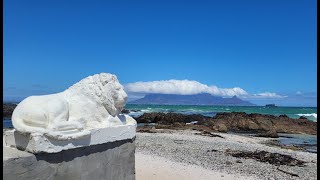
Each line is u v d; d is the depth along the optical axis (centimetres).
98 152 644
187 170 1132
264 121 3588
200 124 3625
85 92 657
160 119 4316
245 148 1853
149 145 1781
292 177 1195
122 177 705
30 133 545
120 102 689
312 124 3562
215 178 1062
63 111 601
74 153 598
